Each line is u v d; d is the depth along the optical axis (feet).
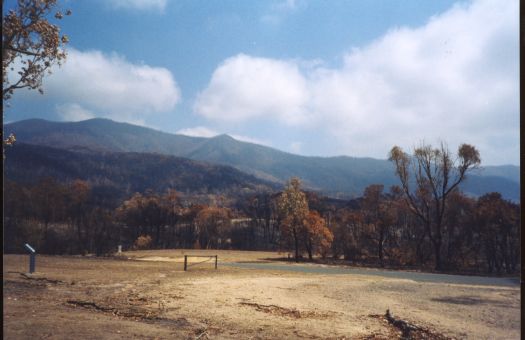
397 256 217.77
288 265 145.89
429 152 187.21
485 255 232.32
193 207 489.67
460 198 224.74
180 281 70.64
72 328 35.73
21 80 65.82
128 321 40.88
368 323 44.57
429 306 58.59
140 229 446.19
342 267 148.05
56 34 67.31
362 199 253.65
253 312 47.26
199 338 35.37
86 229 363.56
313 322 43.50
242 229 419.95
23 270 75.41
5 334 32.53
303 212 197.77
